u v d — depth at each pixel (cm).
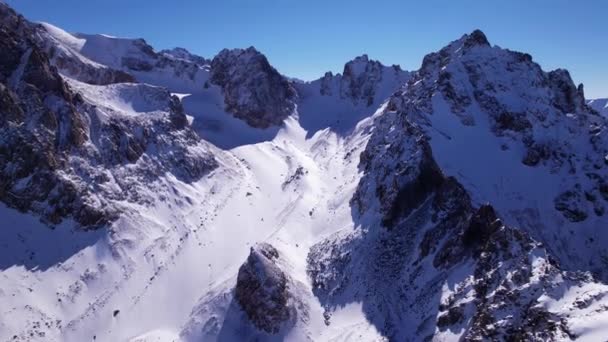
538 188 8844
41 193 7662
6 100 7938
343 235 7825
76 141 8625
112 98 11338
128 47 19200
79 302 6838
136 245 7912
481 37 11656
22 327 6178
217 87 18312
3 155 7619
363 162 11038
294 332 6222
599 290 4212
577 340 3794
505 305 4647
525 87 10712
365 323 6062
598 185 9006
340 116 17938
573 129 10262
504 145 9531
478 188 8462
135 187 9012
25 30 12106
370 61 19762
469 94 10488
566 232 8281
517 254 5275
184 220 8975
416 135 8356
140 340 6347
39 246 7238
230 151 13500
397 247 7006
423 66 12975
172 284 7438
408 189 7562
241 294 6544
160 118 11094
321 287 7006
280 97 17950
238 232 9106
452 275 5978
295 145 15912
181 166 10444
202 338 6272
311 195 10419
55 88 8888
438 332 5316
